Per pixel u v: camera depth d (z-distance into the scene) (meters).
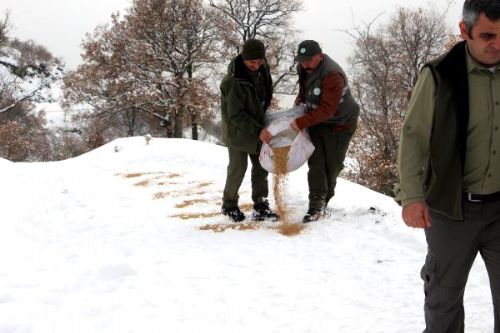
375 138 12.04
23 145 31.89
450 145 2.30
